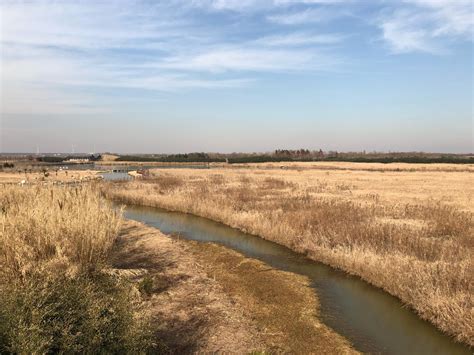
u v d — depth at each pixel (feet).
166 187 98.73
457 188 100.07
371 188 100.78
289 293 29.76
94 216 34.22
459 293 24.95
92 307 17.01
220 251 41.78
